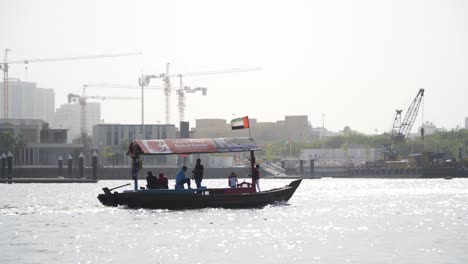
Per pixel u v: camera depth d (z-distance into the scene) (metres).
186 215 67.19
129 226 57.75
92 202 92.19
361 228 56.28
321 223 60.12
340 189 143.62
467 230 54.69
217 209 73.06
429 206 83.25
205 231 54.03
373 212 72.88
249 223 59.88
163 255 41.88
